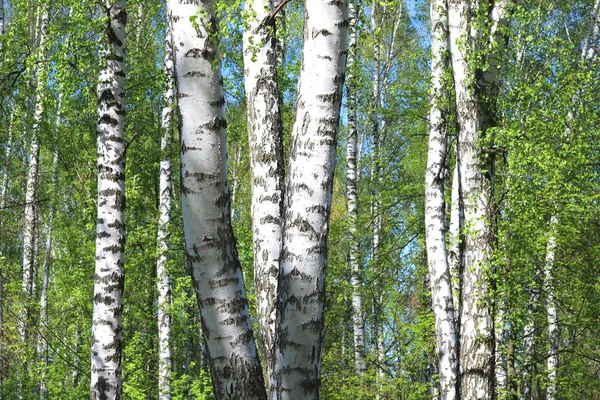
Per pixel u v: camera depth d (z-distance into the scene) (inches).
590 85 411.2
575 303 534.9
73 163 615.5
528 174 406.9
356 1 259.0
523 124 389.7
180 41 158.9
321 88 158.1
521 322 454.3
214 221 157.9
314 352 153.8
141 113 600.4
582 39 797.2
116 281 301.4
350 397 567.2
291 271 154.9
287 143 404.2
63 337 714.8
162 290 575.5
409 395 574.9
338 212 987.3
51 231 783.7
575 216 491.2
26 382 642.2
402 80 881.5
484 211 338.6
